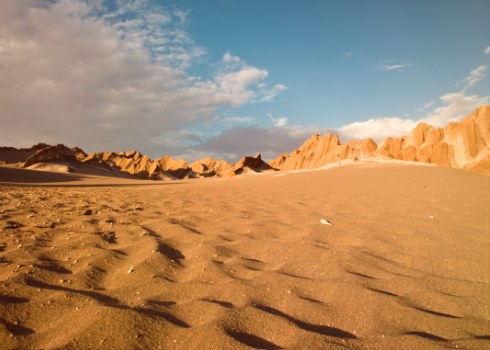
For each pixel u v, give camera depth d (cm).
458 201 847
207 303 277
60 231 535
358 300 286
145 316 251
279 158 11238
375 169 2873
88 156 11512
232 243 473
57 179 3869
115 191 1380
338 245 464
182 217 661
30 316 260
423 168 2572
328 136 9906
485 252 422
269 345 218
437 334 233
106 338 224
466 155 4516
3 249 430
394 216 669
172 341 222
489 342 217
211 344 216
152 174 11962
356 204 845
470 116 4825
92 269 362
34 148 12056
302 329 237
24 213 703
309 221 624
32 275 340
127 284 327
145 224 591
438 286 319
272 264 387
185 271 367
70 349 213
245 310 265
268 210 761
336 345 216
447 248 444
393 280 334
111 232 528
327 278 337
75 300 287
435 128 5453
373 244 466
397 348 212
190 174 13538
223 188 1466
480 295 298
